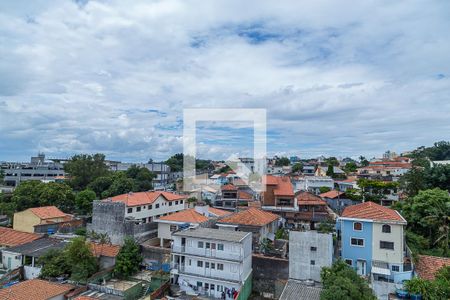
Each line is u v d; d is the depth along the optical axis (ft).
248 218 112.98
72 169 231.30
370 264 91.71
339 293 66.69
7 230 127.85
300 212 143.54
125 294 85.15
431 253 95.91
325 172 286.05
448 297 69.72
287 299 74.02
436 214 98.48
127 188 194.59
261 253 102.78
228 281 86.74
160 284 92.53
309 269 89.25
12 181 303.48
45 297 75.92
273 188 152.66
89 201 173.78
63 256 98.43
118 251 104.63
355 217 94.73
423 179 143.13
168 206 151.33
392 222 89.92
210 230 99.66
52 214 144.97
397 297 74.90
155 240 121.29
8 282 94.84
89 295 83.71
